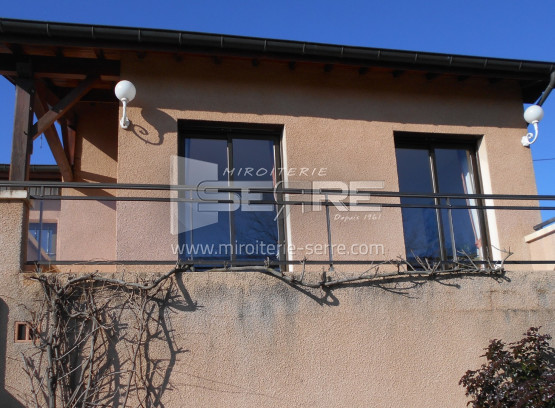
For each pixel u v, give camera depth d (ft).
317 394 15.14
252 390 14.82
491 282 17.15
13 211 15.12
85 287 14.74
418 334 16.21
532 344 15.71
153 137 19.65
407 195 17.24
